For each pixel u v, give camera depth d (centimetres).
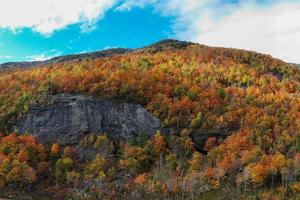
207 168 18862
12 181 18688
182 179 18238
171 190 17700
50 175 19462
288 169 17475
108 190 18275
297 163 17612
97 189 18312
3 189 18412
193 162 19200
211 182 17750
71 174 18788
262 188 17412
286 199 16450
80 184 18688
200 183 17875
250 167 17900
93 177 19088
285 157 18888
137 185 18388
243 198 16700
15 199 17612
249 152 18788
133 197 17750
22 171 18512
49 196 18175
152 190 17862
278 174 17975
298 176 17725
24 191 18462
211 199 16888
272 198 16575
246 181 17600
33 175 18562
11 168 18875
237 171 18475
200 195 17288
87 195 18025
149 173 19375
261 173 17400
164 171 19238
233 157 18938
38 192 18462
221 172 17950
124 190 18262
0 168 18900
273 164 17650
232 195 16962
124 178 19188
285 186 17250
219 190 17412
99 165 19638
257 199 16612
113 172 19262
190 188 17488
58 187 18625
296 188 16738
